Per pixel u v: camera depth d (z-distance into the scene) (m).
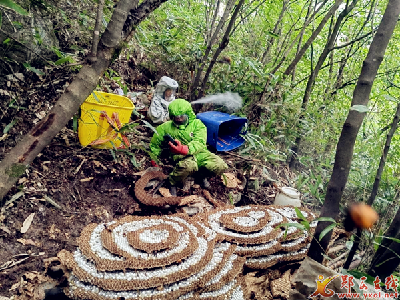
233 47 4.17
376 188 2.02
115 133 2.56
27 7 2.27
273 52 4.38
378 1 3.89
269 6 4.16
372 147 3.56
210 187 3.02
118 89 3.15
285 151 3.94
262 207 2.63
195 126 2.89
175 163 2.92
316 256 2.04
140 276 1.70
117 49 1.56
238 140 3.52
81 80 1.53
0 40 2.17
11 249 1.89
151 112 3.08
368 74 1.64
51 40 2.70
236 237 2.16
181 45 4.00
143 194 2.50
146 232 1.96
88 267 1.71
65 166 2.45
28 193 2.15
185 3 5.00
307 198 3.69
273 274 2.15
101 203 2.42
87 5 2.93
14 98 2.35
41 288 1.79
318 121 3.84
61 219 2.18
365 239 2.20
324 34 4.64
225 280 1.87
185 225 2.13
